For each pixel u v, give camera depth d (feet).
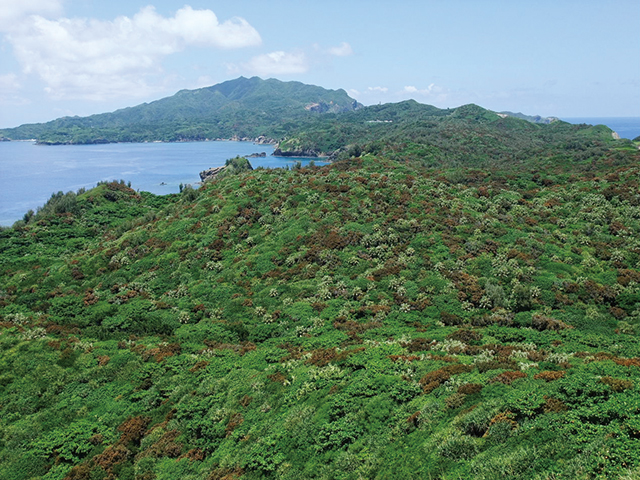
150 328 159.02
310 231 222.07
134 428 99.96
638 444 51.08
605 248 185.78
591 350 108.99
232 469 77.82
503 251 184.34
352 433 75.25
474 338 118.01
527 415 63.98
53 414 107.86
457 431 65.21
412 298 159.43
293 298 173.78
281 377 105.29
